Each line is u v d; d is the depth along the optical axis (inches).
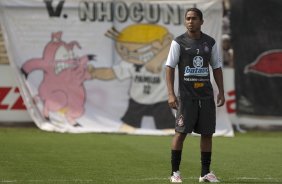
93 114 2005.4
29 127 2031.3
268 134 2042.3
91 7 2022.6
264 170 1274.6
